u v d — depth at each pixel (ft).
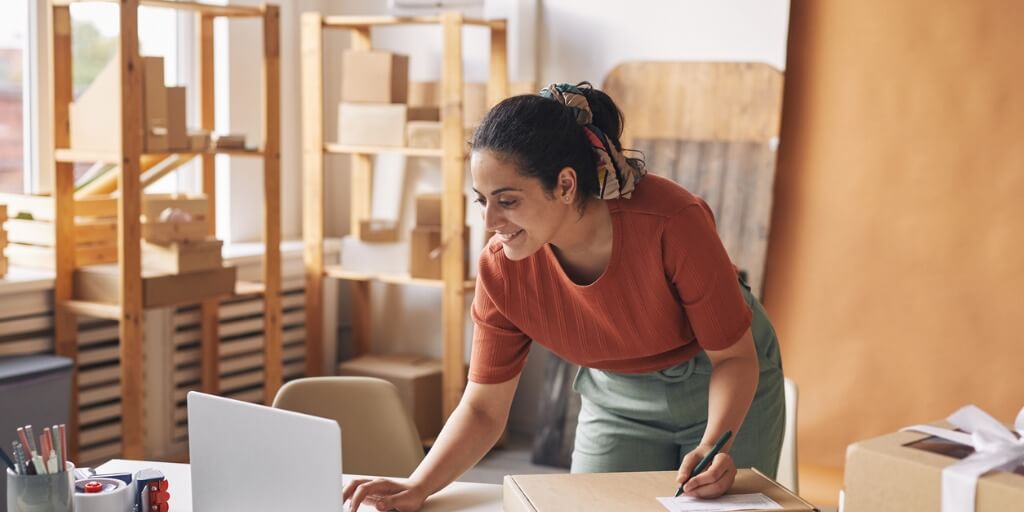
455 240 14.12
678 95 13.76
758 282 13.26
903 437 4.34
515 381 6.83
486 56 15.25
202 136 12.48
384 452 7.80
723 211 13.47
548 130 5.47
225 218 15.44
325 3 16.51
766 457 7.16
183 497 6.10
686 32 13.78
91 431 12.79
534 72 14.78
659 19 13.94
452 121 13.82
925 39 12.51
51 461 5.30
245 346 14.61
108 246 12.61
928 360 12.62
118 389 13.10
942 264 12.53
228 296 12.94
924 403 12.66
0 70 12.87
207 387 14.07
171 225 12.17
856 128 12.93
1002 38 12.13
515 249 5.76
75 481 5.67
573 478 5.49
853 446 4.23
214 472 5.46
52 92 11.85
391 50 16.07
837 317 13.11
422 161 15.51
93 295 12.07
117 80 11.54
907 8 12.57
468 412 6.68
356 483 6.05
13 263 12.50
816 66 13.12
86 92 11.81
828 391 13.17
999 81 12.17
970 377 12.41
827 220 13.14
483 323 6.70
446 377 14.42
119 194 11.53
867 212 12.91
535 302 6.41
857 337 13.01
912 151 12.64
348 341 16.81
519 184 5.46
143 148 11.78
